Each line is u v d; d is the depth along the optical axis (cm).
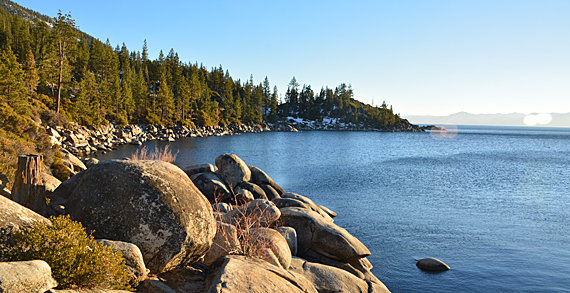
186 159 4306
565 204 2241
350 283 880
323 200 2256
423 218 1834
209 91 15300
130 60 15362
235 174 1723
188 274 604
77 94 7231
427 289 1038
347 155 5856
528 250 1367
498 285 1069
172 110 10719
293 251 1034
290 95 19725
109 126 7381
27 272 348
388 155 6147
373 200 2280
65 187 761
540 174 3819
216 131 11775
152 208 574
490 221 1795
